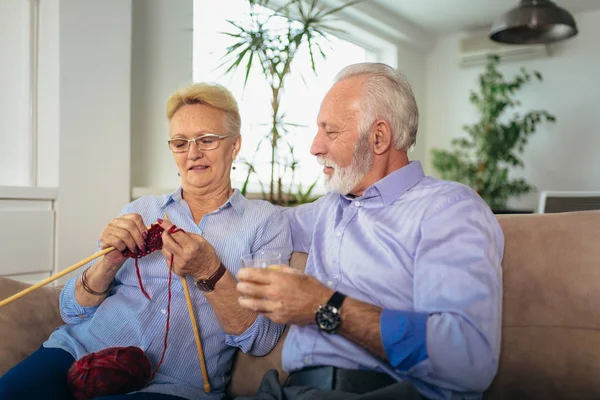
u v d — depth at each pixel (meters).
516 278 1.20
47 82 2.06
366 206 1.30
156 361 1.31
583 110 4.79
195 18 2.93
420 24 5.02
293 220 1.53
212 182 1.45
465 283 1.05
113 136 2.20
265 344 1.34
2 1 2.16
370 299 1.20
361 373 1.10
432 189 1.25
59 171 2.02
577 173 4.83
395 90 1.31
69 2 2.03
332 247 1.32
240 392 1.40
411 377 1.09
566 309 1.14
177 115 1.45
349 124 1.30
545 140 4.98
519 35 3.24
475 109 5.26
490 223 1.18
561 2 4.53
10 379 1.14
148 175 2.57
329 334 1.08
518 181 4.77
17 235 1.89
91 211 2.12
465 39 5.29
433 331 1.00
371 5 4.40
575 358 1.10
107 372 1.17
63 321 1.46
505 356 1.18
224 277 1.25
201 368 1.33
